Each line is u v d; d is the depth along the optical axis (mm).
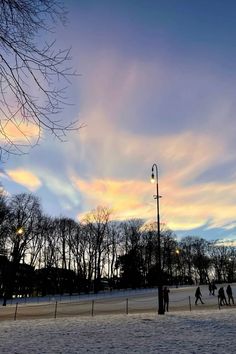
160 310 28891
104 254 106125
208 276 148250
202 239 147125
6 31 5855
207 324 21844
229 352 13445
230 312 29391
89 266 96125
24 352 13812
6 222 68688
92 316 28812
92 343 15836
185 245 144125
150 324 22156
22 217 73438
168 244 120875
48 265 90875
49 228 87000
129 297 59969
